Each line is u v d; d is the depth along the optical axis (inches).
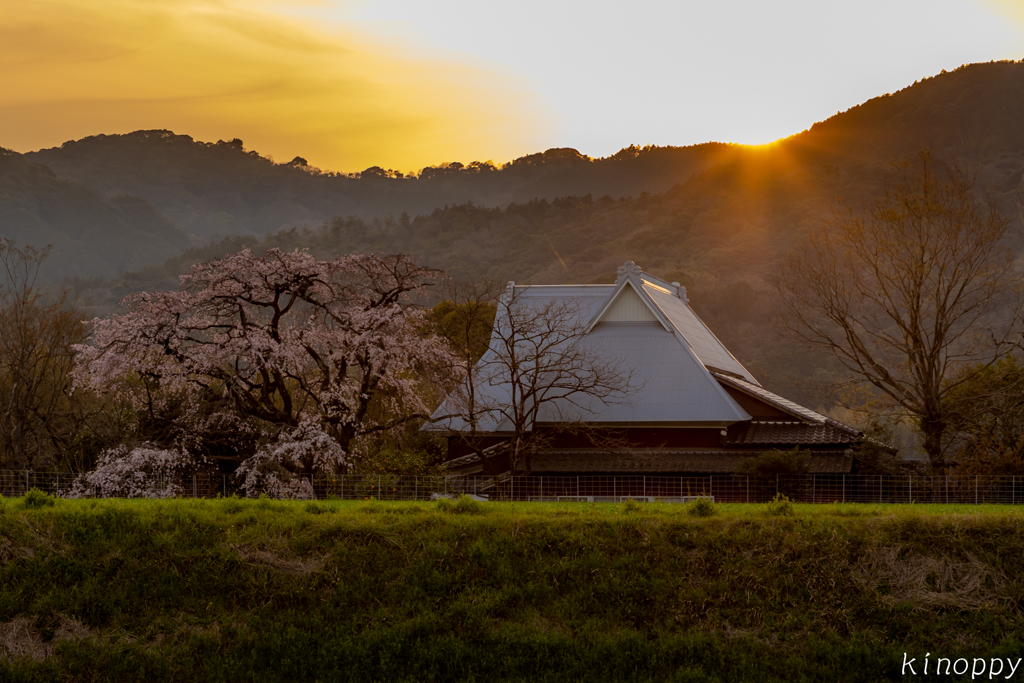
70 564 693.3
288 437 1304.1
